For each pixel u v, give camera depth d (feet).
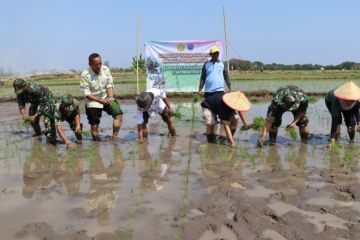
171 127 27.45
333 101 23.59
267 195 15.52
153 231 12.48
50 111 25.35
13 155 22.65
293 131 25.67
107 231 12.53
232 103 23.77
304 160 20.83
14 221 13.35
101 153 22.77
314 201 14.89
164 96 26.61
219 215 13.60
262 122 29.66
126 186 16.79
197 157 21.59
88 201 15.11
